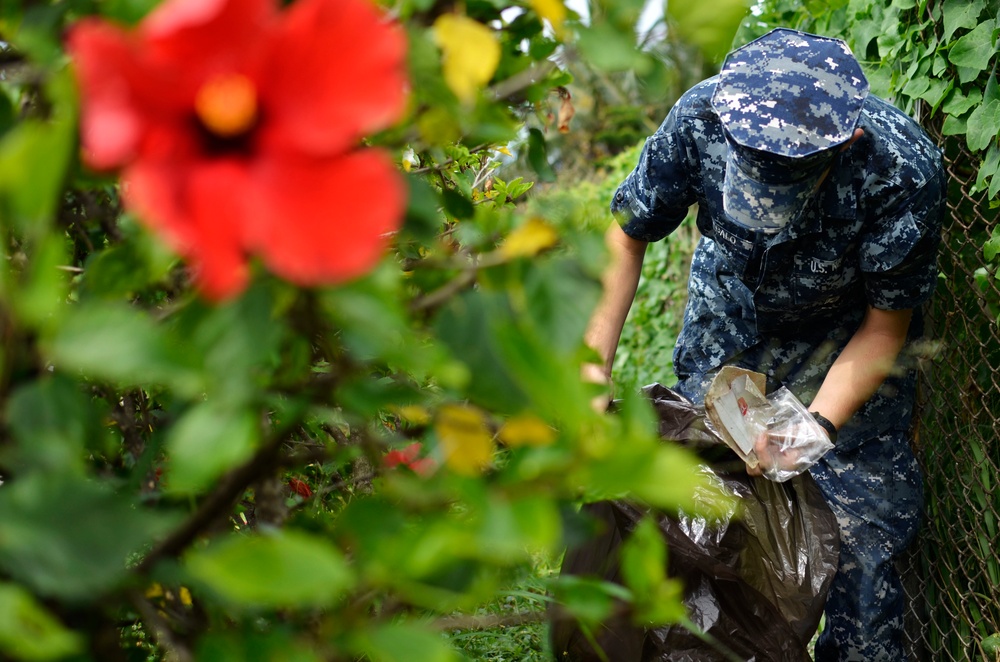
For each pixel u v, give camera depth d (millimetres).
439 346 613
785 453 1908
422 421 771
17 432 537
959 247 2473
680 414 1996
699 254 2447
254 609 668
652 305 5453
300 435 1244
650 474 477
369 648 519
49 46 586
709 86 2133
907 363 2260
